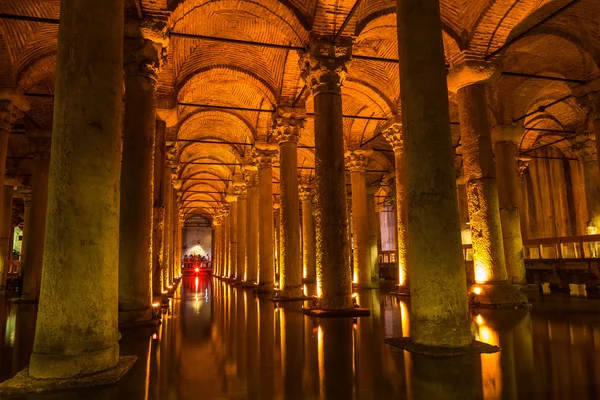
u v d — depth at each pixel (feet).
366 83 51.57
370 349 20.03
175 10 32.55
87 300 15.30
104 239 15.88
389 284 76.69
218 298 51.34
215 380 15.21
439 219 19.79
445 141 20.33
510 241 49.49
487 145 37.86
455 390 13.57
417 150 20.33
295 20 35.40
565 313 31.60
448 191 20.02
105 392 13.80
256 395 13.43
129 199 28.43
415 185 20.27
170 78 45.44
